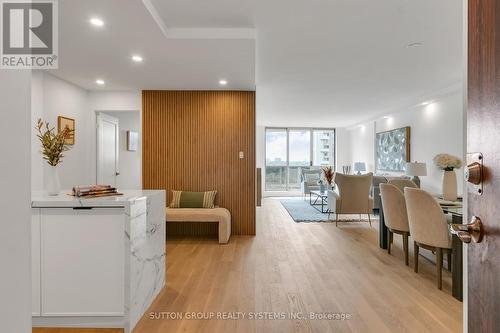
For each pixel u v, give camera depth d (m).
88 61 3.56
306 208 7.66
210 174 5.02
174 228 4.99
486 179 0.83
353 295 2.65
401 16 2.77
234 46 3.13
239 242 4.47
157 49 3.20
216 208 4.80
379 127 8.43
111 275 2.13
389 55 3.74
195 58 3.47
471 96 0.90
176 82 4.50
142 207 2.33
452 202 3.55
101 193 2.39
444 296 2.63
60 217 2.13
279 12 2.69
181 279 3.04
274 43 3.36
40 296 2.13
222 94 5.02
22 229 0.81
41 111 3.89
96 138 5.02
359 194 5.38
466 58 0.97
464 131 1.00
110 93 4.98
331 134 10.99
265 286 2.85
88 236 2.13
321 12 2.69
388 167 7.73
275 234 4.95
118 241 2.12
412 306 2.45
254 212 4.98
